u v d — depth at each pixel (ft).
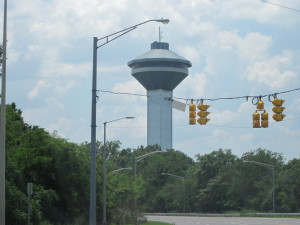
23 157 133.90
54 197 137.80
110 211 180.14
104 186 157.38
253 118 107.76
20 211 117.91
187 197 468.34
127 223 200.34
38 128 140.87
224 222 233.76
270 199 369.50
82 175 144.66
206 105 107.86
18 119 149.38
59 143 141.49
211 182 435.53
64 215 144.25
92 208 108.47
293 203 361.30
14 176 123.24
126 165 570.46
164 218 312.09
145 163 586.45
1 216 78.89
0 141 80.07
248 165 403.13
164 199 498.69
